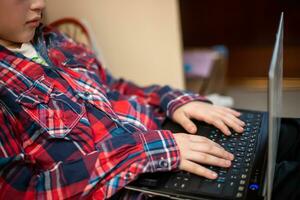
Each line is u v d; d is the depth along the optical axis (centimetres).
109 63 151
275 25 212
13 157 71
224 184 69
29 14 83
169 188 70
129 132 85
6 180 71
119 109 94
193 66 182
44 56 95
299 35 204
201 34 228
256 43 221
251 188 67
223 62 199
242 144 81
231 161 75
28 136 80
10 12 79
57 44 104
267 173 64
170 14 137
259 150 78
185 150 75
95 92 92
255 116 92
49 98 84
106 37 145
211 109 93
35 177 73
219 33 225
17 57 85
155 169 73
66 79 90
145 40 144
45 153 79
